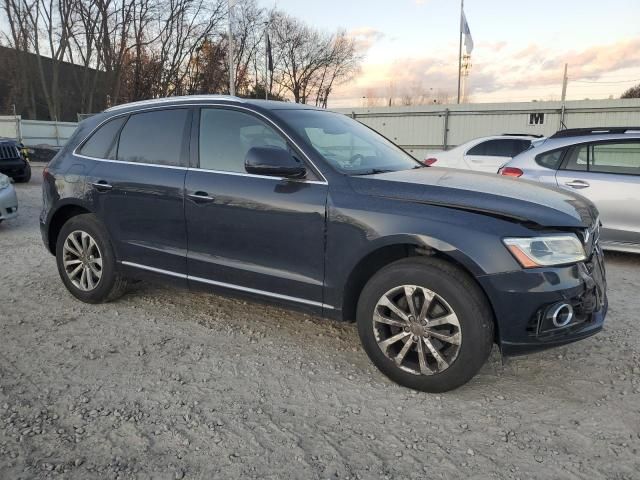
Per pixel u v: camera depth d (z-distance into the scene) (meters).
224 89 44.34
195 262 3.93
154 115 4.26
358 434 2.80
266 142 3.69
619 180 6.05
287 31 61.88
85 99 43.38
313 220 3.37
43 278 5.41
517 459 2.60
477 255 2.89
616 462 2.57
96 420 2.88
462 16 32.09
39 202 10.76
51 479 2.42
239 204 3.65
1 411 2.95
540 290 2.86
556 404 3.09
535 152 6.73
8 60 42.41
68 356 3.64
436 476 2.48
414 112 26.02
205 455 2.61
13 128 25.69
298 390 3.24
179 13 40.53
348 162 3.62
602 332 4.11
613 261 6.42
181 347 3.81
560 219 2.98
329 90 67.81
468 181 3.44
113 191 4.28
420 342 3.12
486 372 3.47
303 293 3.51
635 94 58.78
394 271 3.15
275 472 2.50
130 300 4.75
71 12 40.19
